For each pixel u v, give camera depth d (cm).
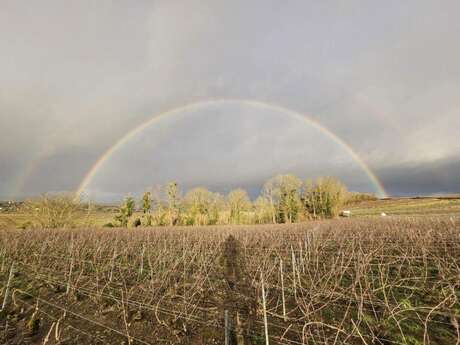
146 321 562
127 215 3756
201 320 552
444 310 531
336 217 4169
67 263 1106
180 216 4138
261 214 4369
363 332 474
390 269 893
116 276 919
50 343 492
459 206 4706
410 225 1730
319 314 547
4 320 594
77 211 3503
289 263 970
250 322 531
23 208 3359
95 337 506
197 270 909
